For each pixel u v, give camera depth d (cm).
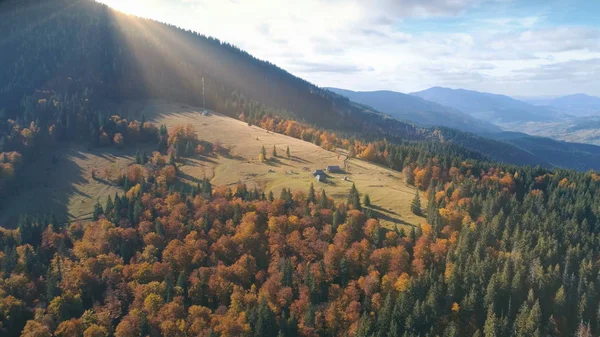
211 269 13788
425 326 11500
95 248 15088
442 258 13825
